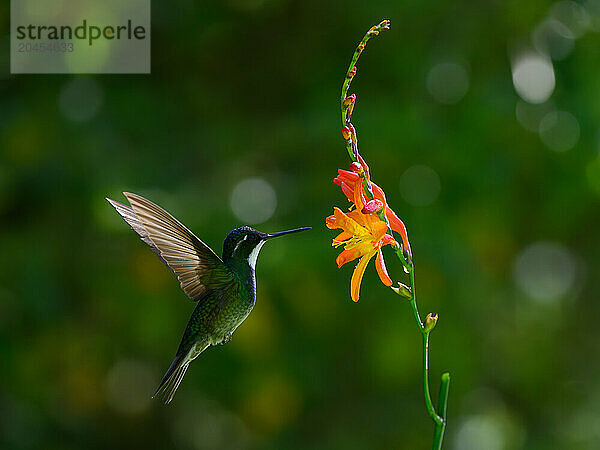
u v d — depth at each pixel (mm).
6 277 9969
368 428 11180
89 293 10133
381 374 10289
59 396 10773
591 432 12211
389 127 9711
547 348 11883
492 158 9969
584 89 10125
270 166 10391
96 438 11203
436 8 9930
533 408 12172
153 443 11500
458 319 10266
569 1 10172
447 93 10039
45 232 10086
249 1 10188
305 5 10297
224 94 10703
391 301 9922
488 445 11289
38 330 10250
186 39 10242
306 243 9703
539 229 11047
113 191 9719
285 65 10609
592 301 12273
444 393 4824
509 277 11234
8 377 10312
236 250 6207
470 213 10125
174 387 6102
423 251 9711
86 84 10125
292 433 11180
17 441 10445
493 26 10055
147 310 10062
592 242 11648
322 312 9867
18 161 9883
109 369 10773
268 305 9750
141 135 10258
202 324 6133
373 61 10211
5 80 10055
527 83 9883
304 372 10367
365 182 5156
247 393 10438
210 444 11414
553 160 10273
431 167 9859
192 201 9875
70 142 9922
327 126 9930
